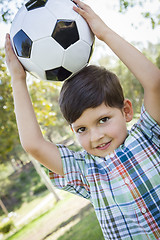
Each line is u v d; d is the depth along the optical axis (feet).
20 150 46.42
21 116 4.83
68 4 4.49
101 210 4.70
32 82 22.31
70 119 4.52
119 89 4.69
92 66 4.83
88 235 13.15
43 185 50.83
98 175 4.80
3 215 43.65
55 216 23.06
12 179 59.98
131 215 4.48
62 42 4.29
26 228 25.44
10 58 4.92
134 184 4.51
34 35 4.28
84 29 4.48
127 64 4.37
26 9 4.45
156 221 4.38
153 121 4.43
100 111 4.35
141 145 4.64
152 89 4.18
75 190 5.02
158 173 4.51
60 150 5.00
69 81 4.68
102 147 4.53
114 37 4.48
